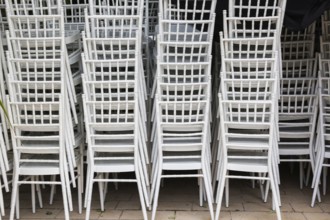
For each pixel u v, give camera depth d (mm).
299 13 2814
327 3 2779
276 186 2979
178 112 3027
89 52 2809
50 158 3018
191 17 3020
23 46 2795
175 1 2879
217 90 3350
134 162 2877
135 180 2887
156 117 2865
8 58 2703
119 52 2801
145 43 3307
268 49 2922
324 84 3217
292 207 3211
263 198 3357
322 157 3137
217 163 3215
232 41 2775
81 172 3172
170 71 2998
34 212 3170
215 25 3006
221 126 2824
